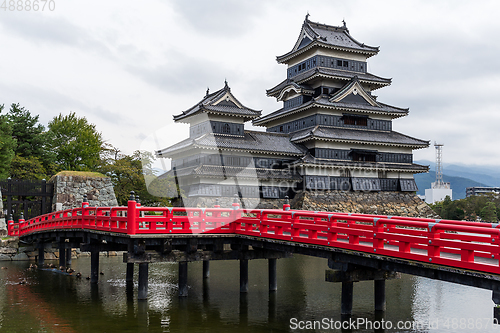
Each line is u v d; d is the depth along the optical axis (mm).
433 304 21609
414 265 13078
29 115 61125
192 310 20328
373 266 14703
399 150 70438
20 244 37812
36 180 50781
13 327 17578
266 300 22375
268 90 77875
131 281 26734
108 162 62312
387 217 15734
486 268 11172
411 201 69750
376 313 19766
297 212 17766
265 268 33406
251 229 20734
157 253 20344
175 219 20219
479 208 95562
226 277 29219
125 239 20266
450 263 12055
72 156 64188
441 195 159250
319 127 64938
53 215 33406
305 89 68250
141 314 19594
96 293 23922
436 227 12586
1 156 48000
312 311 20250
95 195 46531
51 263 35531
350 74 70812
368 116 69625
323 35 73188
